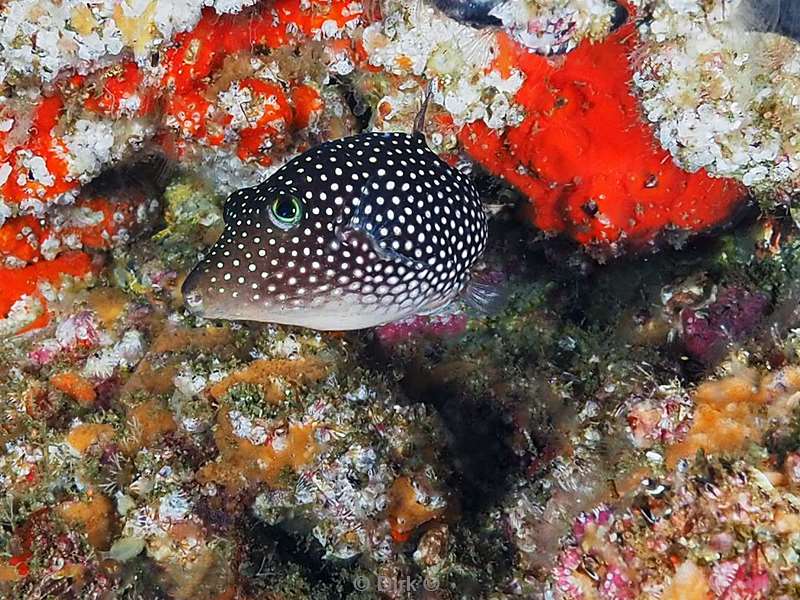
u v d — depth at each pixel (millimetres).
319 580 159
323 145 139
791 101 139
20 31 138
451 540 156
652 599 115
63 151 157
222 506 155
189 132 163
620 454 129
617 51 146
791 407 122
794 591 108
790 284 156
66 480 160
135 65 152
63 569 146
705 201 163
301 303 136
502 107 157
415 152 144
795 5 130
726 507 114
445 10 146
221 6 144
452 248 146
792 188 153
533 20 142
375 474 155
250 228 130
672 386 131
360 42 160
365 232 135
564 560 124
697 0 133
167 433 162
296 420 157
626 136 155
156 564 152
